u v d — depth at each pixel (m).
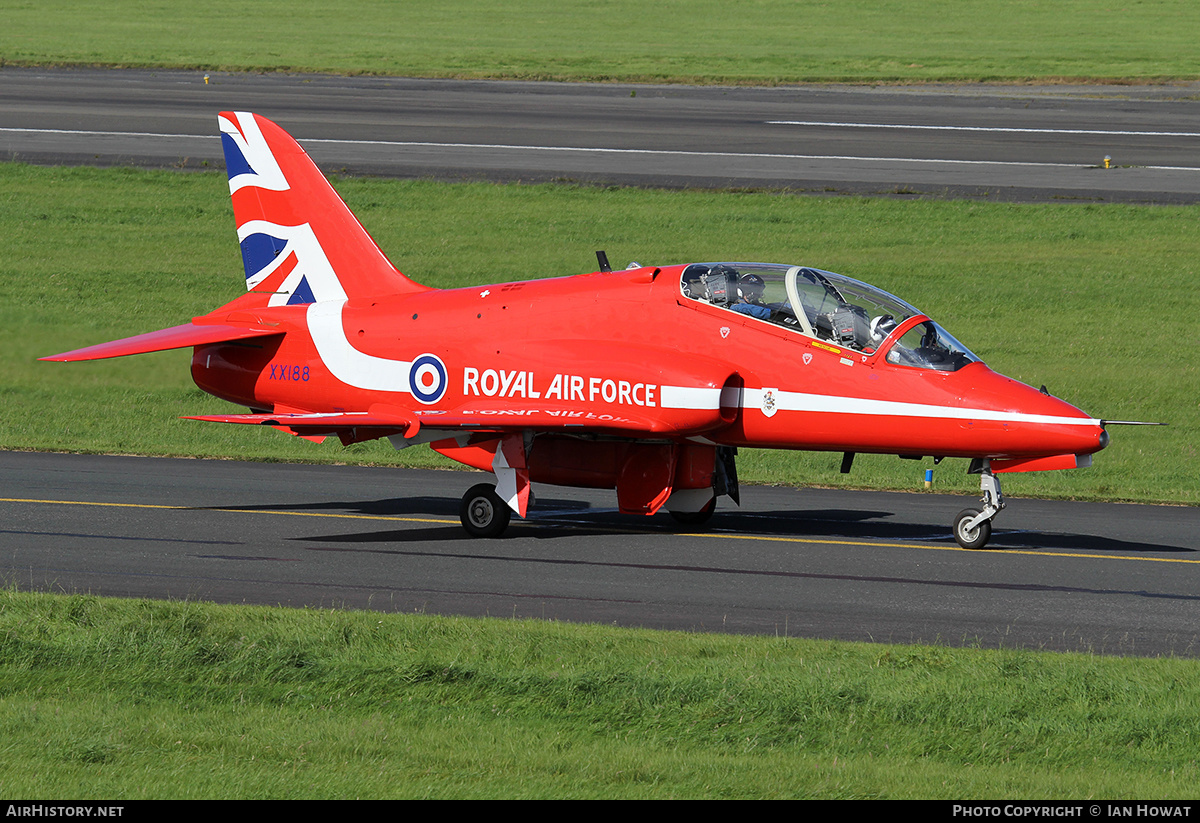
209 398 94.88
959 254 130.50
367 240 67.81
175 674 33.97
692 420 56.09
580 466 60.53
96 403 91.81
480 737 29.75
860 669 35.16
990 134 184.88
